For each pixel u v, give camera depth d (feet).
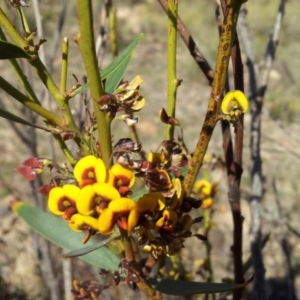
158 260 0.59
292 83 4.11
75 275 1.59
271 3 5.26
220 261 2.14
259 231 0.76
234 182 0.66
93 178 0.44
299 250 2.28
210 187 1.00
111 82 0.54
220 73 0.46
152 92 3.79
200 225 2.03
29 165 0.52
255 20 5.02
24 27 0.49
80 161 0.45
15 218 2.27
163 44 4.91
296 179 2.77
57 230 0.65
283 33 4.80
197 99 3.77
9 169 2.53
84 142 0.49
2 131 2.86
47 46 3.89
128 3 5.61
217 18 0.70
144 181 0.48
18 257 2.03
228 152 0.65
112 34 0.82
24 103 0.47
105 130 0.45
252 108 0.80
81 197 0.43
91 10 0.39
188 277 0.96
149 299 0.57
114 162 0.45
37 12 0.91
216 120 0.48
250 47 0.82
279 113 3.63
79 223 0.45
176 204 0.49
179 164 0.55
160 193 0.46
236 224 0.68
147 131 3.19
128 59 0.54
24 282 1.91
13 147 2.73
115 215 0.43
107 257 0.62
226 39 0.44
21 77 0.59
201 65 0.64
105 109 0.43
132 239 0.57
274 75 4.18
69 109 0.49
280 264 2.21
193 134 3.24
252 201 0.78
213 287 0.50
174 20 0.58
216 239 2.24
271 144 3.09
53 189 0.46
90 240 0.64
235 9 0.43
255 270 0.73
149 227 0.45
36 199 1.19
